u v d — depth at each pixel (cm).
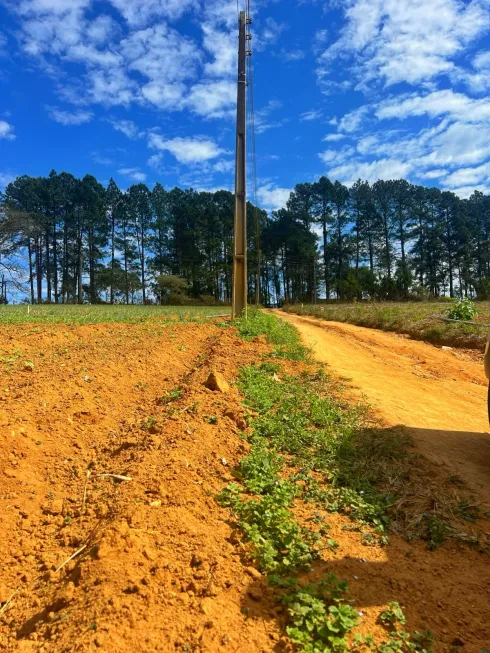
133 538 307
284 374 886
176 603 261
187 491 382
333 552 334
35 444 448
